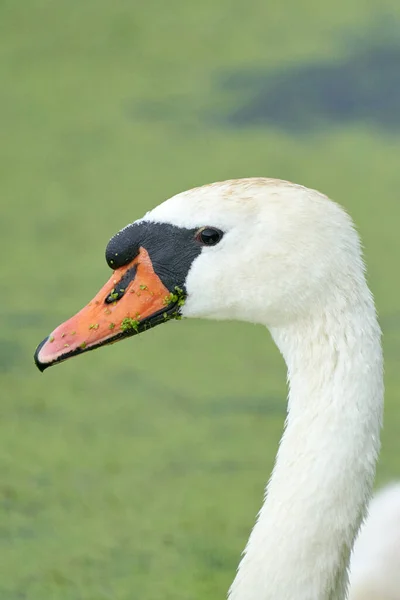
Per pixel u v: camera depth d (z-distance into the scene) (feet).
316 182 47.65
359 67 54.80
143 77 57.72
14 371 36.47
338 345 16.69
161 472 30.78
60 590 25.86
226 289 17.22
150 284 17.62
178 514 28.91
